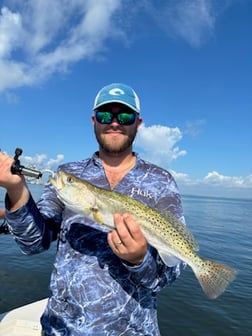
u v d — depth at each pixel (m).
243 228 9.20
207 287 0.83
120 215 0.66
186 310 2.54
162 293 2.86
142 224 0.78
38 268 3.29
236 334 2.21
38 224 0.75
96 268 0.74
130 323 0.73
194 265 0.83
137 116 0.93
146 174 0.87
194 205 25.09
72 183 0.79
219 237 6.95
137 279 0.71
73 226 0.79
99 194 0.79
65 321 0.73
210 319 2.41
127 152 0.91
